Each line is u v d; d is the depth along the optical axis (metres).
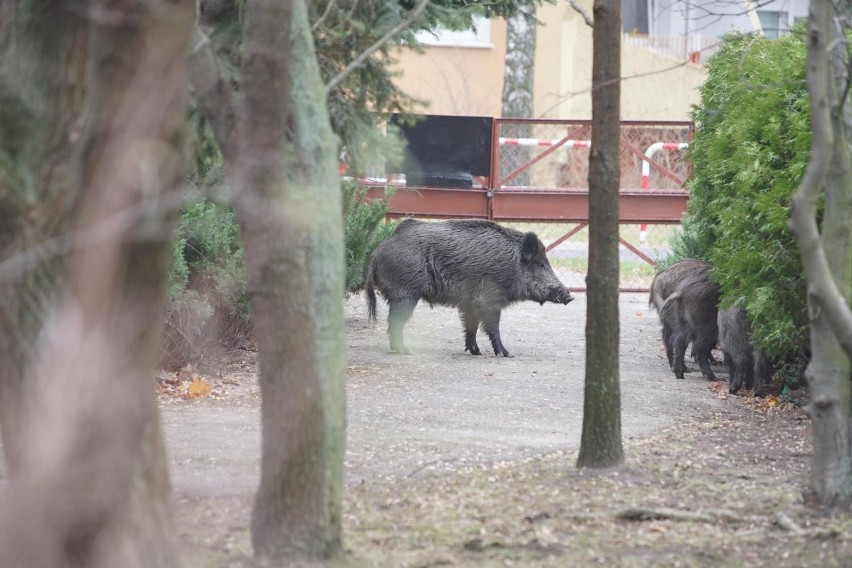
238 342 20.50
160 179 6.08
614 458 11.97
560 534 9.42
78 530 5.93
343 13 10.65
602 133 11.38
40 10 6.46
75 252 5.85
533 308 28.91
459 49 46.25
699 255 25.86
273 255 7.95
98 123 6.04
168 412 15.20
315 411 8.14
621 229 41.19
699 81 43.09
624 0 45.50
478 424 14.85
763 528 9.58
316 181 8.17
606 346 11.82
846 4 10.55
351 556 8.50
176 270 17.38
